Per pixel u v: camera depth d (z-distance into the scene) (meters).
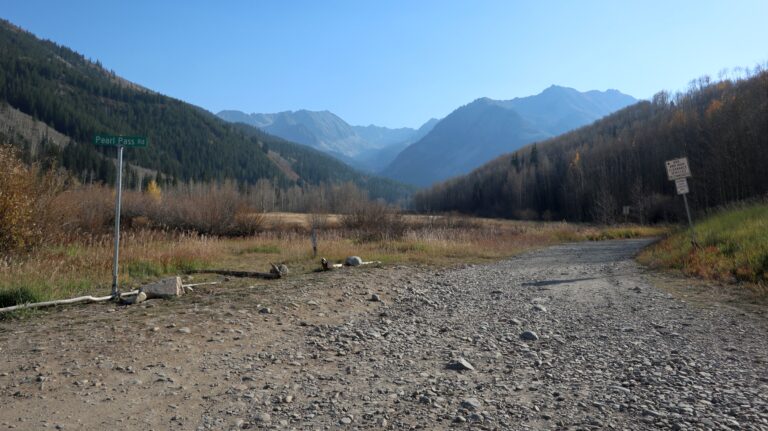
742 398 4.21
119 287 9.33
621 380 4.80
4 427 3.53
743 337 6.30
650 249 19.25
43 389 4.25
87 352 5.23
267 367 5.15
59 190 15.13
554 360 5.55
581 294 10.12
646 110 143.25
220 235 28.19
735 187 47.78
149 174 144.62
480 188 126.38
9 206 11.60
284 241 20.38
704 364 5.23
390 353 5.84
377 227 30.02
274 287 9.76
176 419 3.82
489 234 31.75
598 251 22.56
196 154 196.50
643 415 3.92
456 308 8.71
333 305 8.40
